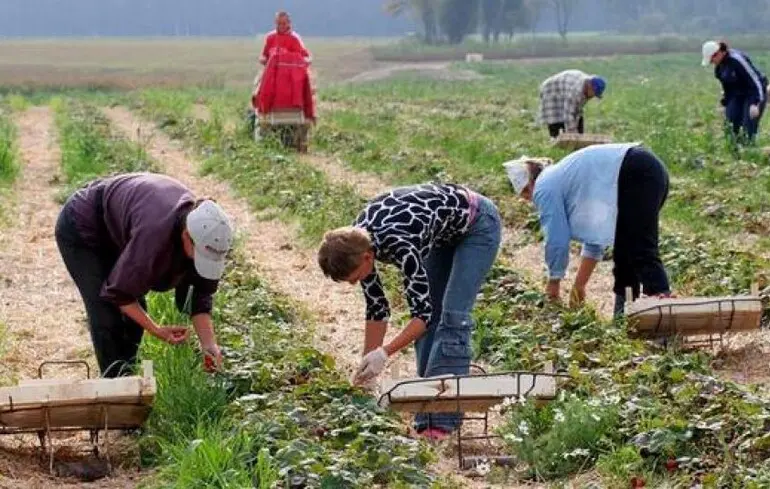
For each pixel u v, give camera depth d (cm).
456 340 993
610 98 4722
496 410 1048
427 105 4816
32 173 2767
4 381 1108
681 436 890
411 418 1041
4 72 9838
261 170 2433
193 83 7994
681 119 3572
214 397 962
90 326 994
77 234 977
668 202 1978
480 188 2177
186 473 839
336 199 2061
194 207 894
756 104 2522
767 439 869
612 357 1105
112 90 7525
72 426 923
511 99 5162
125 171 2531
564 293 1466
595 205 1205
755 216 1852
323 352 1252
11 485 867
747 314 1166
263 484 814
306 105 2898
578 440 906
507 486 876
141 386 917
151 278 911
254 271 1568
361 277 895
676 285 1447
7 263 1686
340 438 897
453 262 994
